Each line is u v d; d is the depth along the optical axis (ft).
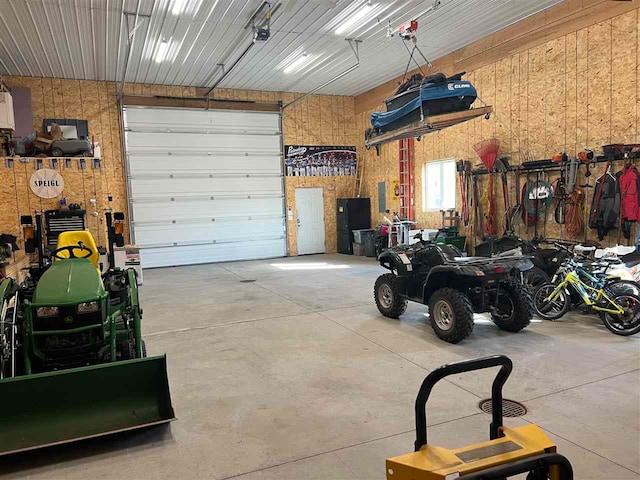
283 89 39.42
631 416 10.07
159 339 16.67
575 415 10.16
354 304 21.53
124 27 24.07
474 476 4.65
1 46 26.11
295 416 10.56
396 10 23.43
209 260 38.65
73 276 11.55
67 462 8.87
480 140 29.17
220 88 38.22
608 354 13.93
